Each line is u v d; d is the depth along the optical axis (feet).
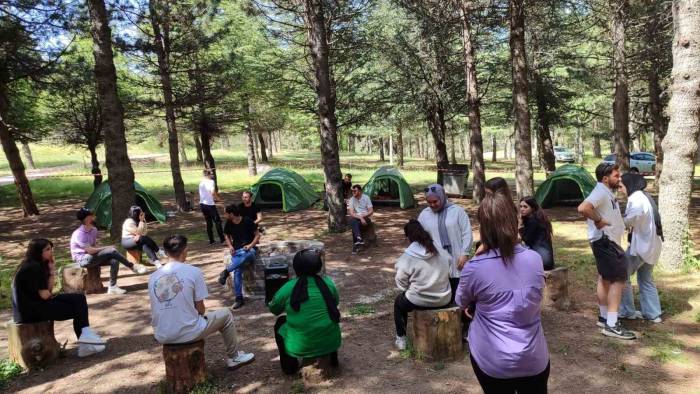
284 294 13.91
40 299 15.84
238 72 57.67
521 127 39.24
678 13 22.29
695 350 15.08
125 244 28.25
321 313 13.70
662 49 49.47
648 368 14.10
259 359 15.92
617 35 50.08
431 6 49.47
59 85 49.14
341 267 27.71
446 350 15.08
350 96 61.00
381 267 27.45
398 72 61.46
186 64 57.31
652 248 16.69
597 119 114.83
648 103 61.31
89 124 64.39
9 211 58.59
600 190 15.90
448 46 60.08
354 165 128.57
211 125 66.23
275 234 38.81
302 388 13.71
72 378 15.16
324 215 48.32
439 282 15.19
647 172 83.10
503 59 63.57
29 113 65.31
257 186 54.60
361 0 52.34
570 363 14.56
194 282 13.92
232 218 22.18
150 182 86.17
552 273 19.04
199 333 13.79
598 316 18.30
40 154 174.09
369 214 31.86
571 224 39.06
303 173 95.20
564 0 44.42
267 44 60.80
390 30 59.52
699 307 18.47
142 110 58.95
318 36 36.32
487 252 8.48
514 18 38.81
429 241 15.17
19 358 15.65
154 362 16.17
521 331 8.20
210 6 51.52
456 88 61.93
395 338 17.17
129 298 23.61
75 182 89.61
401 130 119.34
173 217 50.55
